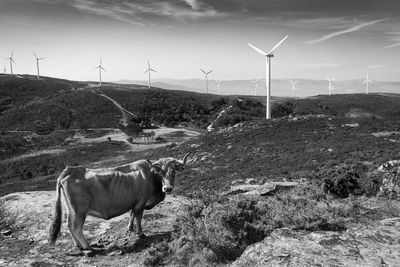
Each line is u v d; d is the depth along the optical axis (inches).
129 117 4842.5
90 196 347.9
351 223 372.5
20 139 3890.3
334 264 260.5
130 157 2928.2
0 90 5890.8
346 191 571.2
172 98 5954.7
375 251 280.7
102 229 426.6
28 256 351.6
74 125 4534.9
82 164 2999.5
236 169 1528.1
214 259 314.2
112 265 327.3
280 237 318.7
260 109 5241.1
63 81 7504.9
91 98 5521.7
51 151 3489.2
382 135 1930.4
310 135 2026.3
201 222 364.5
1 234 424.5
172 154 2256.4
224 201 454.9
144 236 385.7
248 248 306.7
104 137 3993.6
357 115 5605.3
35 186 2133.4
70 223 349.7
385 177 573.9
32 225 446.9
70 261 337.7
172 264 320.8
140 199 377.4
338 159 1443.2
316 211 395.9
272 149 1822.1
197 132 4293.8
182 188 1254.9
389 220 356.2
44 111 4953.3
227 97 6924.2
